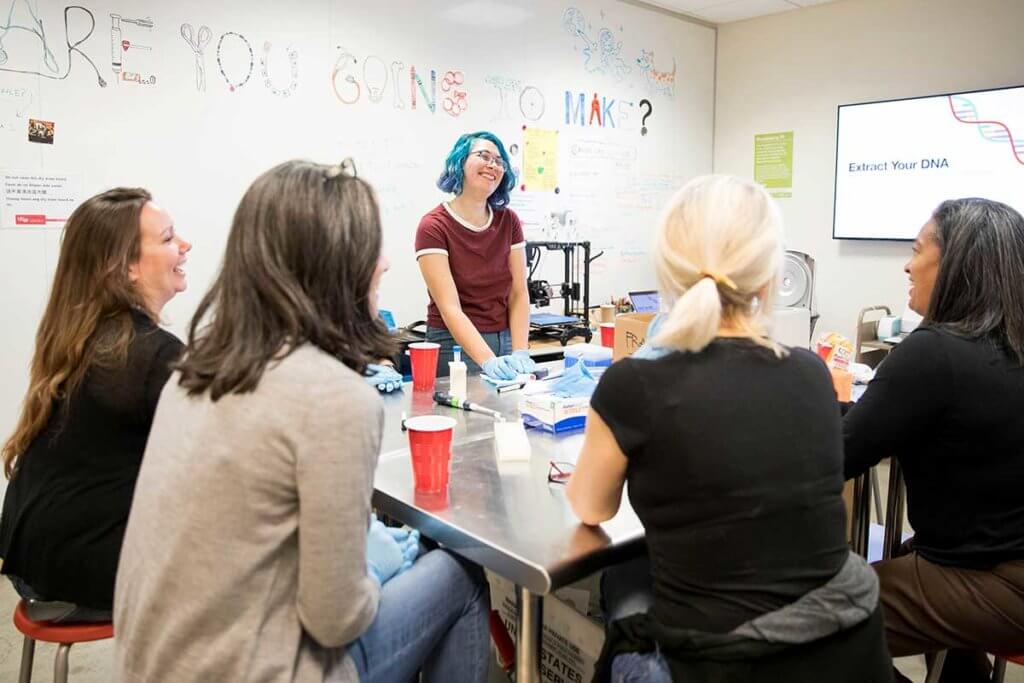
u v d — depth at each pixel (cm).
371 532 128
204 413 95
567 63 431
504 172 248
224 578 93
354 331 106
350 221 101
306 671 98
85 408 130
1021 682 200
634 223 487
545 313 409
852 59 458
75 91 267
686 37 501
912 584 138
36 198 263
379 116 350
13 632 224
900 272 447
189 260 299
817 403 102
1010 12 395
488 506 124
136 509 101
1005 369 129
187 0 288
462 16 377
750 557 97
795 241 498
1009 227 136
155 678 96
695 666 97
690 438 97
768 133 504
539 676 123
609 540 111
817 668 96
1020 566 129
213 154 301
